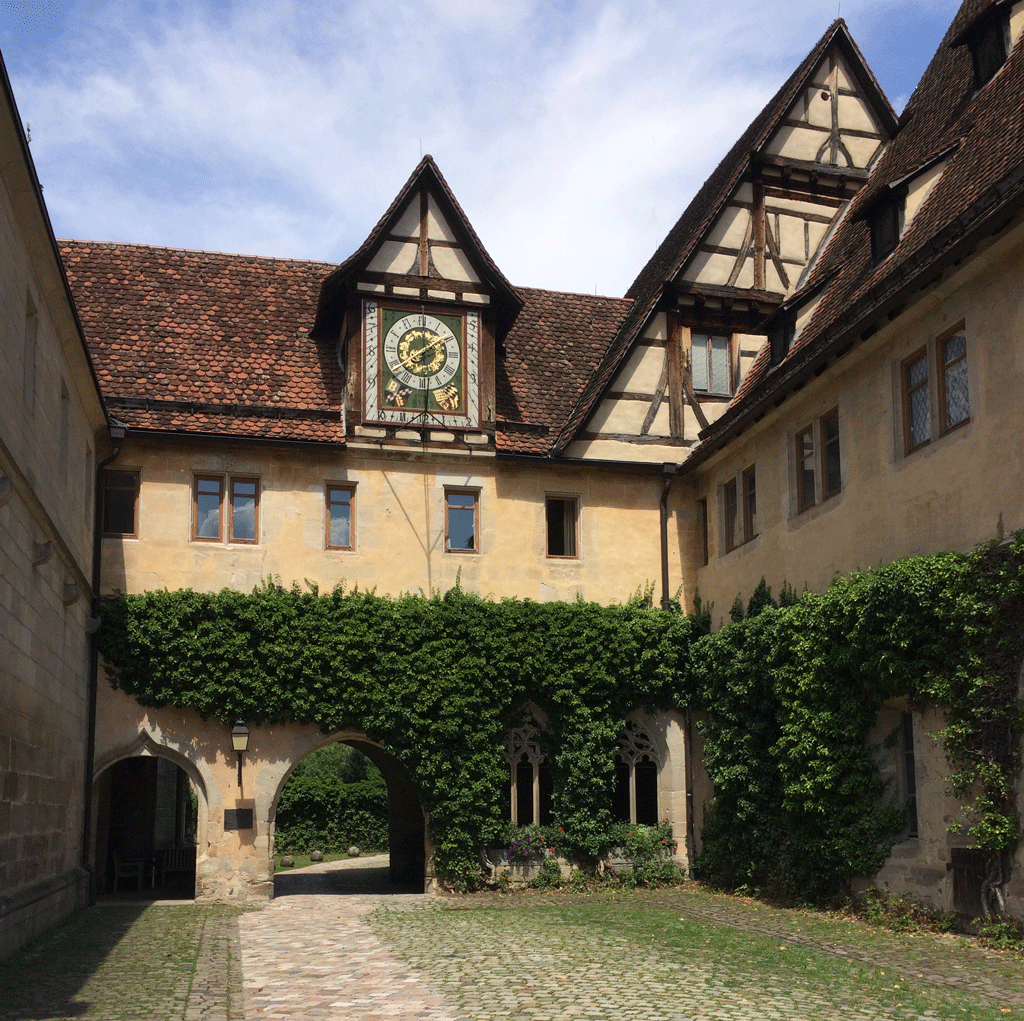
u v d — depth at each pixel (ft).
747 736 55.36
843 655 45.93
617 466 66.03
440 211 65.46
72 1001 28.53
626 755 64.13
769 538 57.26
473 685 61.16
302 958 36.65
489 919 46.96
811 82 70.03
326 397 64.39
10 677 36.22
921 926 41.14
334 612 60.29
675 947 37.78
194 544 60.08
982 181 44.34
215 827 57.67
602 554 66.03
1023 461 37.73
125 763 73.26
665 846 62.95
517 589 64.39
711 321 68.33
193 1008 27.78
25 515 38.27
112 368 61.98
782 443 56.13
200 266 70.69
